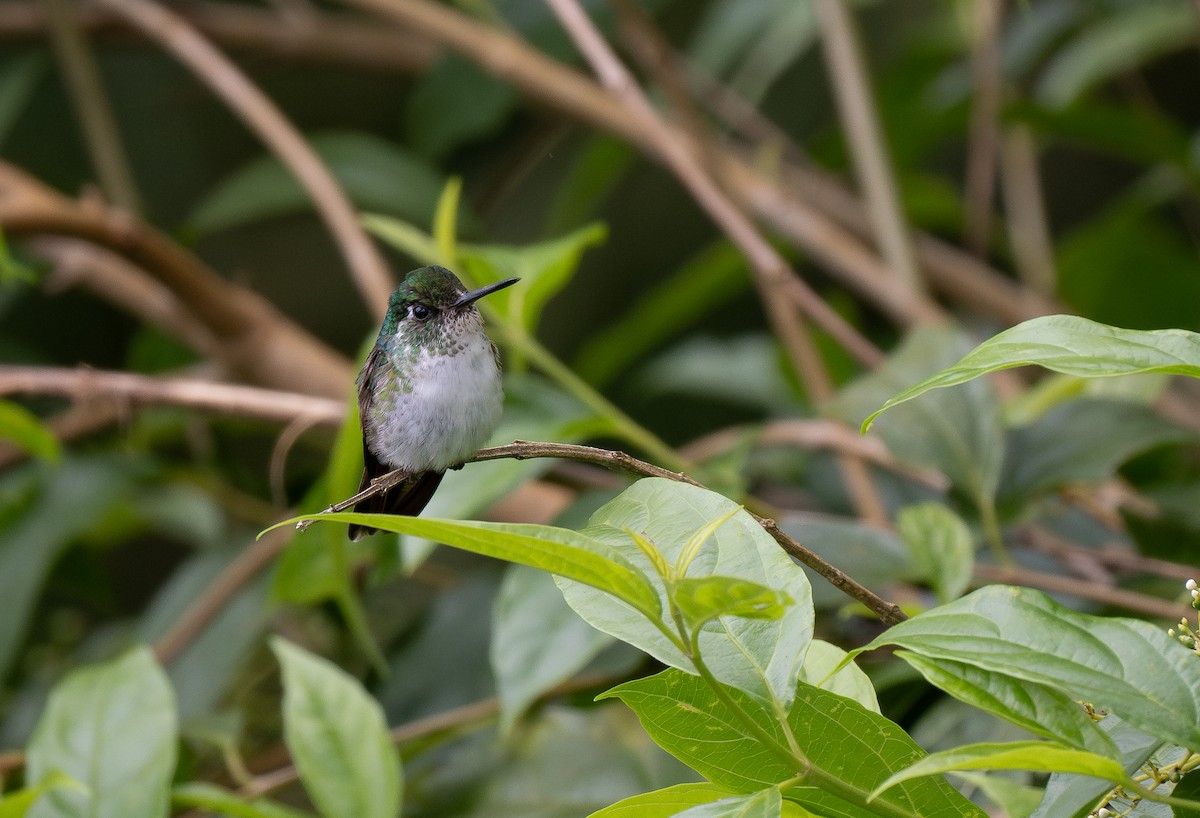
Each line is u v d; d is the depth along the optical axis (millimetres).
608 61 4410
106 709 4223
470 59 4543
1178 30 4520
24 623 4395
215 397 4328
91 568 4473
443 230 4316
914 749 4113
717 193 4395
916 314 4445
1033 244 4605
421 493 4258
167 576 5934
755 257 4391
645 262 6531
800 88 6543
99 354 5582
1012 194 4781
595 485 4348
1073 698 4121
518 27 4547
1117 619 4094
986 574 4242
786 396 4539
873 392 4285
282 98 6488
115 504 4469
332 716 4223
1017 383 4438
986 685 4098
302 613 4441
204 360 4676
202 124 6258
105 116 4621
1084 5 4551
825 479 4422
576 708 4293
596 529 4117
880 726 4113
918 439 4266
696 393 5395
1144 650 4094
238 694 4426
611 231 6527
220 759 4402
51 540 4410
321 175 4469
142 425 4484
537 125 4891
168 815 4215
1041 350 4094
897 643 4102
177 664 4383
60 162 5824
